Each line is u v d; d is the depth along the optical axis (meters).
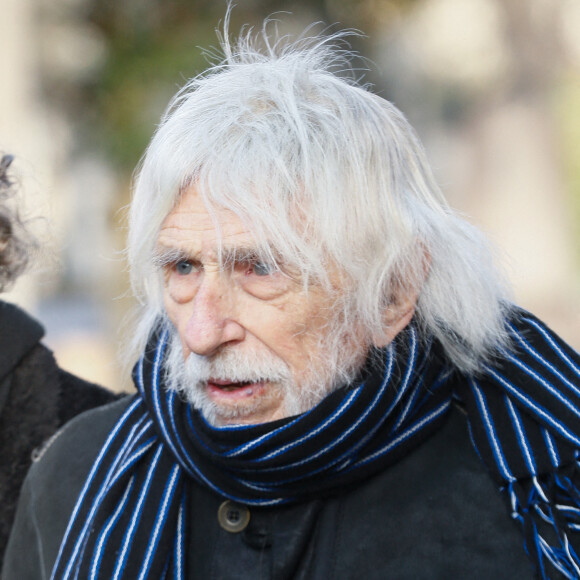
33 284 8.86
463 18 26.97
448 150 28.16
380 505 5.16
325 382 4.86
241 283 4.76
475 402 5.27
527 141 29.06
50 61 17.94
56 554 5.67
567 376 5.16
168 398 5.40
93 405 6.96
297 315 4.75
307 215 4.64
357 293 4.80
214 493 5.28
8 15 17.94
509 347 5.26
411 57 23.78
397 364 5.01
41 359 6.79
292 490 5.06
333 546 5.10
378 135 4.88
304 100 4.81
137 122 17.58
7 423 6.55
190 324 4.71
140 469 5.47
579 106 28.88
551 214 29.16
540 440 5.04
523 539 4.98
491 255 5.40
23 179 7.16
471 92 27.50
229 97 4.83
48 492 5.89
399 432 5.14
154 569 5.14
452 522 5.07
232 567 5.23
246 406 4.87
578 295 26.66
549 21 28.25
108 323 19.17
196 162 4.71
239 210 4.58
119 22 17.48
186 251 4.74
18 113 17.88
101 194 18.05
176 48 17.16
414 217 4.98
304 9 17.61
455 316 5.15
